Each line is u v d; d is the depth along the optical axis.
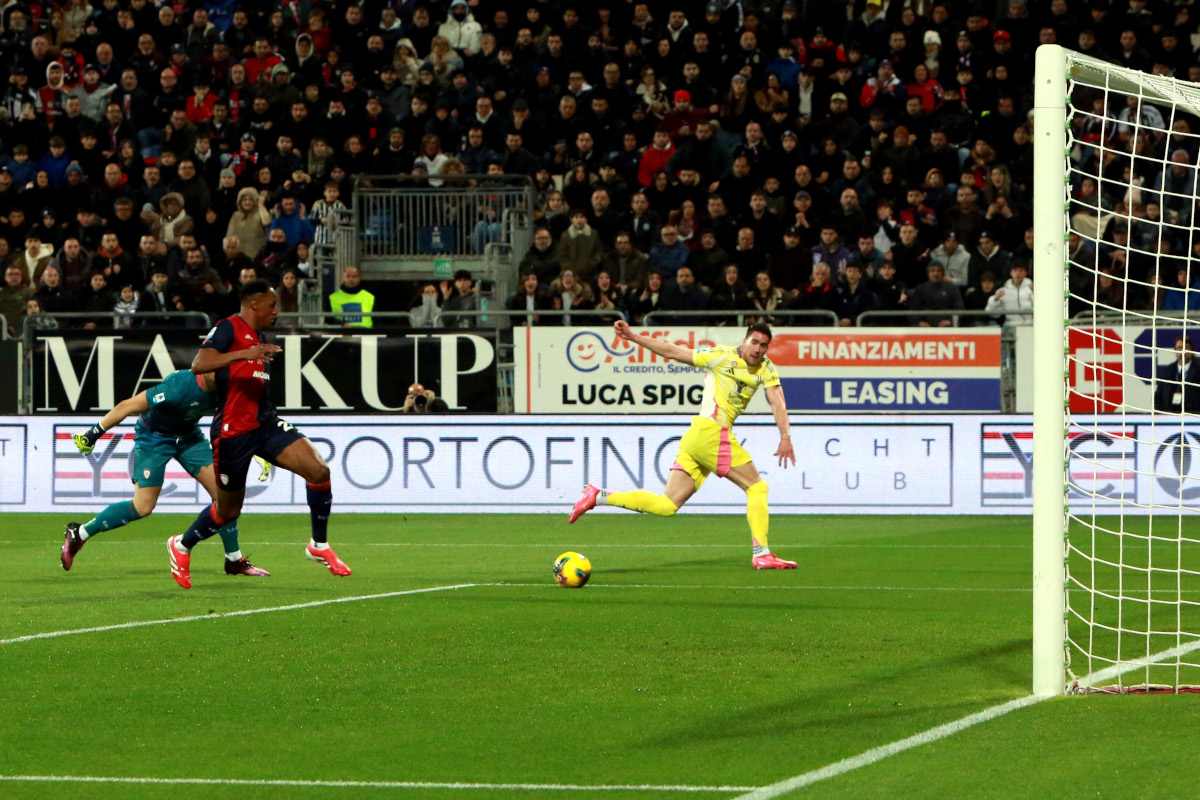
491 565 31.98
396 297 57.59
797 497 45.84
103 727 15.40
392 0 64.56
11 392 47.78
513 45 63.56
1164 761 13.59
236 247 54.41
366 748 14.45
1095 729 14.96
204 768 13.67
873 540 37.91
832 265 50.78
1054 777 13.05
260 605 25.05
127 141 59.41
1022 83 58.62
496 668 18.83
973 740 14.51
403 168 57.72
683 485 31.19
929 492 45.44
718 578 29.28
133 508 29.70
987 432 45.19
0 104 65.00
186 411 29.38
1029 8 59.94
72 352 47.38
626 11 63.31
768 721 15.56
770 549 35.56
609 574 30.08
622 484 46.09
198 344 47.00
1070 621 23.33
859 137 56.34
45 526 42.59
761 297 49.03
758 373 31.02
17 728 15.37
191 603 25.36
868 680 17.89
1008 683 17.66
